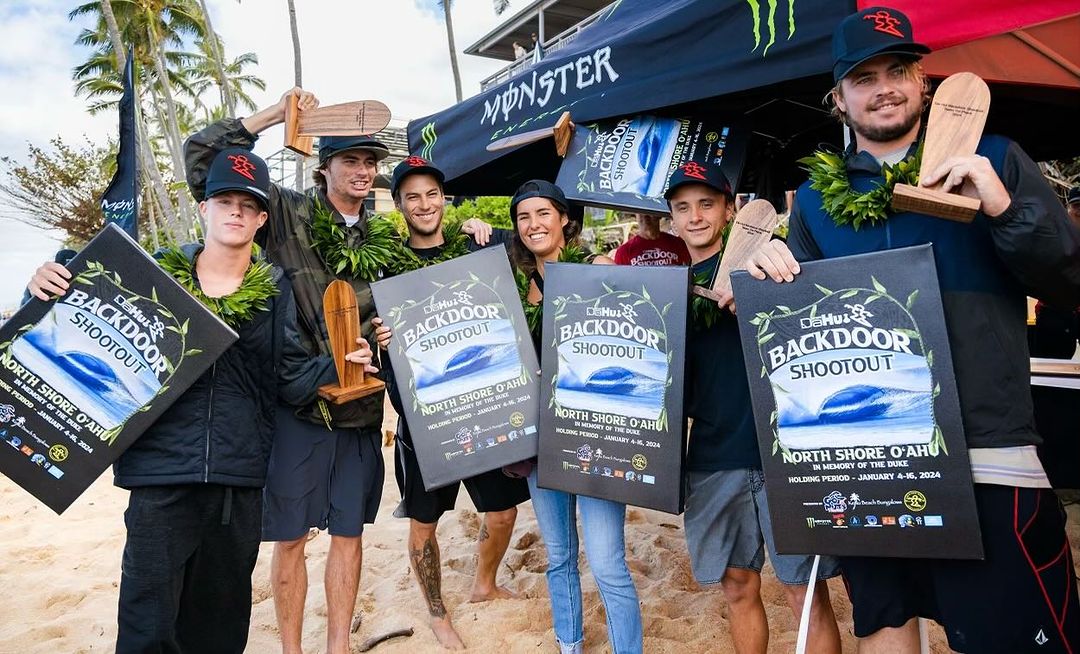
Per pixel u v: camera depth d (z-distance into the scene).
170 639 2.19
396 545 4.28
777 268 1.83
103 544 4.39
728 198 2.57
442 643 2.99
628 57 3.02
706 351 2.36
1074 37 2.80
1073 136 4.44
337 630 2.76
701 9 2.73
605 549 2.37
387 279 2.54
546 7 21.39
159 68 30.09
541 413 2.37
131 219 3.81
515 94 3.67
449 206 13.37
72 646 3.09
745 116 3.27
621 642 2.36
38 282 2.09
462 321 2.49
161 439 2.18
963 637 1.71
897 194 1.63
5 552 4.23
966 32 2.22
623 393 2.23
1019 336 1.75
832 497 1.78
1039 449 3.98
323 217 2.88
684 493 2.29
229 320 2.28
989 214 1.60
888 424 1.73
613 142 3.34
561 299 2.35
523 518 4.77
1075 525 3.98
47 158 28.64
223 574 2.36
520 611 3.21
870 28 1.82
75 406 2.10
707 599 3.31
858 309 1.76
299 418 2.71
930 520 1.69
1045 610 1.65
